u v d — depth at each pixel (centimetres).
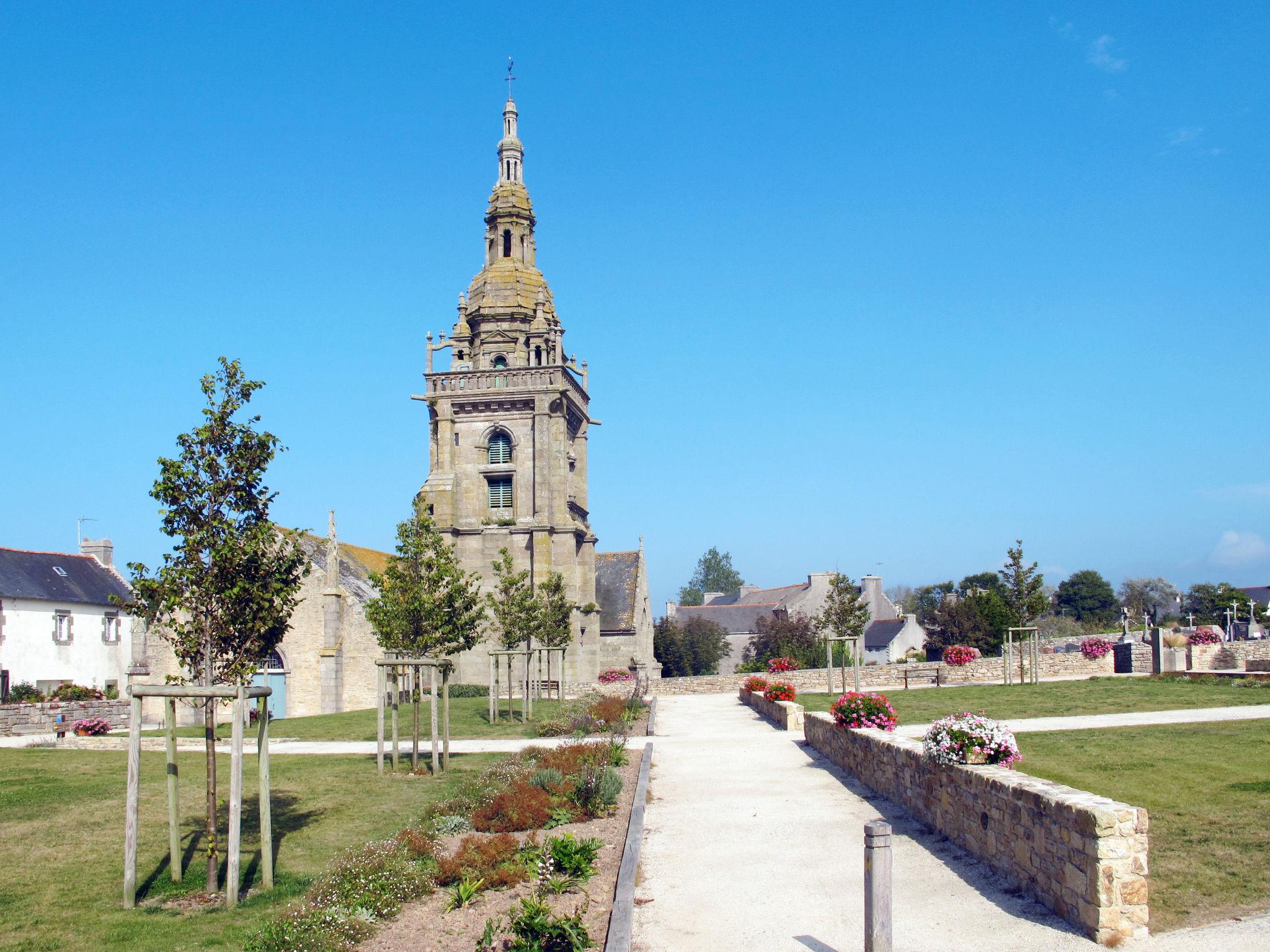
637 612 7506
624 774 2628
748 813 2036
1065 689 4097
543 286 6875
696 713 4484
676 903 1444
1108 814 1164
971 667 5166
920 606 13850
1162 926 1181
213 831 1636
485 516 6406
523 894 1535
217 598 1675
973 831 1560
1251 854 1391
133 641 5362
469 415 6450
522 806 2017
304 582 5584
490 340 6606
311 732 4078
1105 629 10575
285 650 5538
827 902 1405
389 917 1428
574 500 6750
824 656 7062
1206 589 13075
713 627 9981
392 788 2508
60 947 1350
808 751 2911
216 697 1611
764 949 1238
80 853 1853
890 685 5212
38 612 6425
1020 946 1168
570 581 6231
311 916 1361
